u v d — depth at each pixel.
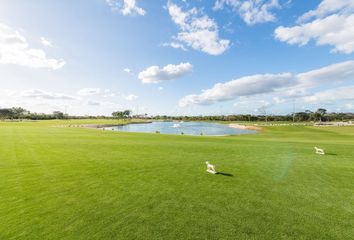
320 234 5.87
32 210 7.16
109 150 19.02
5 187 9.33
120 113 176.75
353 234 5.88
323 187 9.69
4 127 55.66
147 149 19.78
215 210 7.27
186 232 5.90
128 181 10.30
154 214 6.95
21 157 15.61
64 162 14.12
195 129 89.19
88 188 9.29
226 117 191.12
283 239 5.62
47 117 177.50
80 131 43.88
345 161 15.11
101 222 6.41
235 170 12.55
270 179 10.82
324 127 70.31
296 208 7.50
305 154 17.78
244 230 6.03
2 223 6.31
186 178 10.87
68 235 5.72
